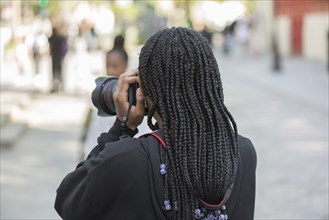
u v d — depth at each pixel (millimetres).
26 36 23109
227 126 2406
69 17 40344
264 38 39781
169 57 2389
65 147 11664
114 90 2580
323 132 12797
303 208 7727
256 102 17656
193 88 2381
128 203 2275
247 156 2492
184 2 48125
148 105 2488
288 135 12500
